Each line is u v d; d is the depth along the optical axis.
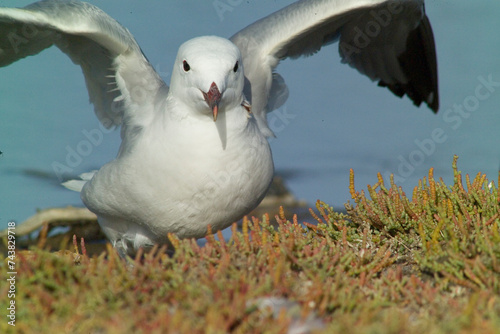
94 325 7.23
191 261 8.47
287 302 7.47
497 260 8.38
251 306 7.17
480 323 7.04
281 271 8.11
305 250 8.79
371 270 8.70
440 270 8.46
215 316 7.01
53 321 7.30
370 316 7.27
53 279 7.88
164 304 7.41
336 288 7.95
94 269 8.23
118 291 7.70
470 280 8.33
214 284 7.67
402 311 7.83
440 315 7.47
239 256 8.73
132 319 7.07
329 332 6.86
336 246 9.38
